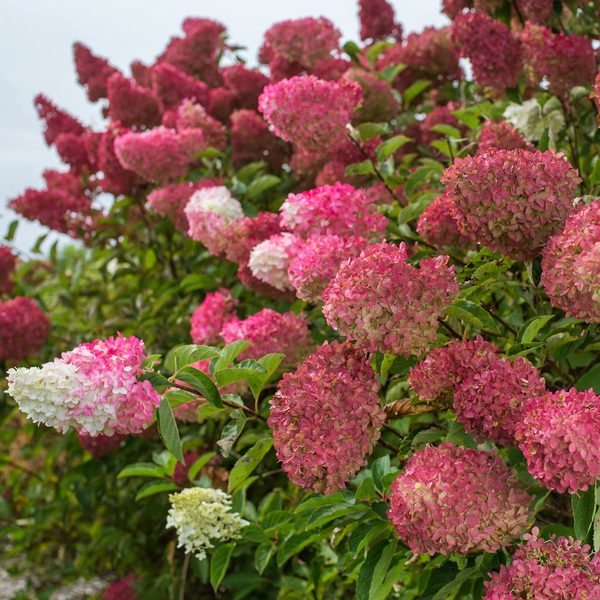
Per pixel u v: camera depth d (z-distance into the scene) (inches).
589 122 93.4
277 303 96.3
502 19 96.7
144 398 63.4
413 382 65.9
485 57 89.2
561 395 60.5
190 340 116.5
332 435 63.2
